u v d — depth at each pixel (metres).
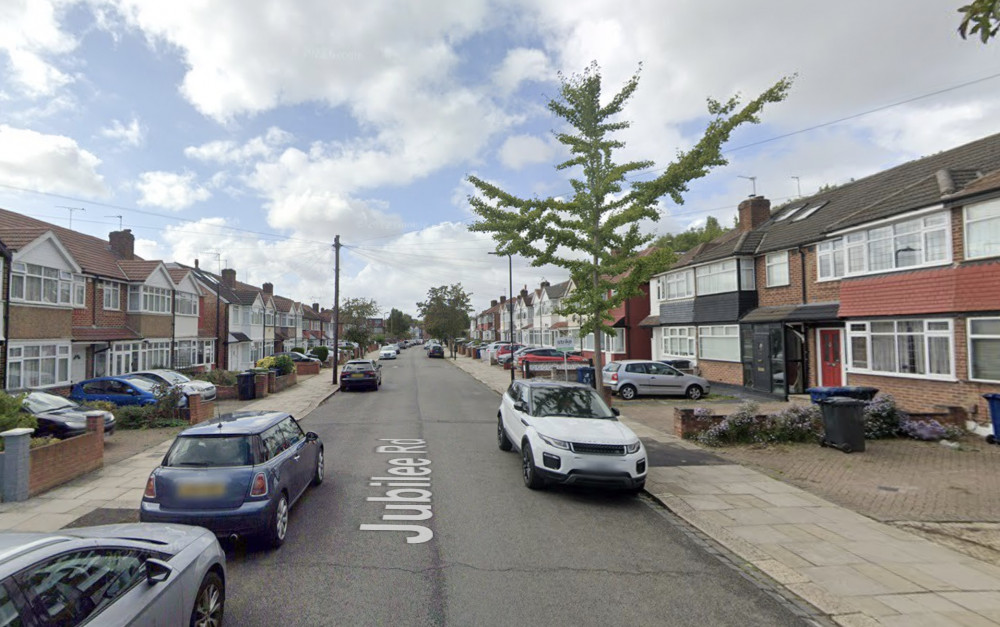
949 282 12.03
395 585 4.91
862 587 4.89
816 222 18.77
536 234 11.65
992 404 10.66
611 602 4.64
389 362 51.03
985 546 5.90
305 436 7.63
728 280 21.33
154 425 14.12
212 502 5.42
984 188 11.24
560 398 9.25
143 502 5.50
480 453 10.80
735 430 11.20
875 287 14.12
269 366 27.00
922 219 12.88
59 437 10.94
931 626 4.21
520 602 4.61
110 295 22.86
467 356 62.41
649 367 19.50
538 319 57.06
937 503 7.36
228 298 37.34
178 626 3.41
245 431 5.97
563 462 7.56
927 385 12.70
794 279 18.62
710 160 10.52
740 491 7.98
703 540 6.20
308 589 4.82
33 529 6.55
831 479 8.59
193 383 18.55
